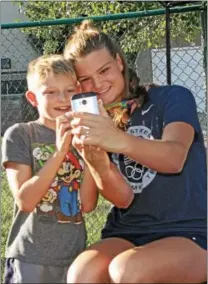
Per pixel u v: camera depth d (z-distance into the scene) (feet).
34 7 26.94
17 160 8.55
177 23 21.61
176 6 14.88
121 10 21.86
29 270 8.34
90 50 8.98
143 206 8.88
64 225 8.56
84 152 8.04
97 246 8.35
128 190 8.70
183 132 8.43
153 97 9.05
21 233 8.54
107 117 7.83
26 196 8.18
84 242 8.80
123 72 9.21
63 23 14.44
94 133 7.70
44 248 8.43
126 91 9.17
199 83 19.65
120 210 9.13
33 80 8.93
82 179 8.80
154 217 8.82
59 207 8.60
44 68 8.79
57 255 8.43
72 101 8.13
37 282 8.34
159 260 7.77
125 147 7.76
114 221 9.22
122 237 8.93
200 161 8.99
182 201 8.79
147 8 21.15
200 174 8.96
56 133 8.32
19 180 8.42
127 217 9.00
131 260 7.66
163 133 8.57
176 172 8.23
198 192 8.87
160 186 8.82
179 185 8.82
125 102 9.09
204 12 13.94
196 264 8.06
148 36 20.54
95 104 8.07
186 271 7.95
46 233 8.48
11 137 8.70
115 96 9.13
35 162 8.66
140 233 8.82
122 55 9.25
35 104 9.07
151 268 7.66
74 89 8.89
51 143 8.76
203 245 8.43
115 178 8.54
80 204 8.79
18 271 8.37
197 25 21.65
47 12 26.81
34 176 8.24
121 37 19.63
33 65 9.00
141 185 8.89
